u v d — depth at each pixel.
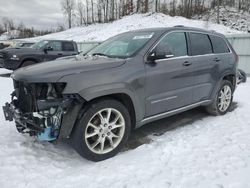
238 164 3.21
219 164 3.22
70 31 50.91
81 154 3.25
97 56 3.96
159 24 38.81
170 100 4.07
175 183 2.82
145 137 4.15
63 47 11.52
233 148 3.66
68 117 3.06
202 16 53.75
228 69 5.23
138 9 56.88
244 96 6.84
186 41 4.42
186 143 3.85
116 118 3.48
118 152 3.54
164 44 4.02
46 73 3.04
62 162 3.33
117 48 4.12
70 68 3.17
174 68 4.03
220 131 4.36
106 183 2.84
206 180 2.87
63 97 3.03
